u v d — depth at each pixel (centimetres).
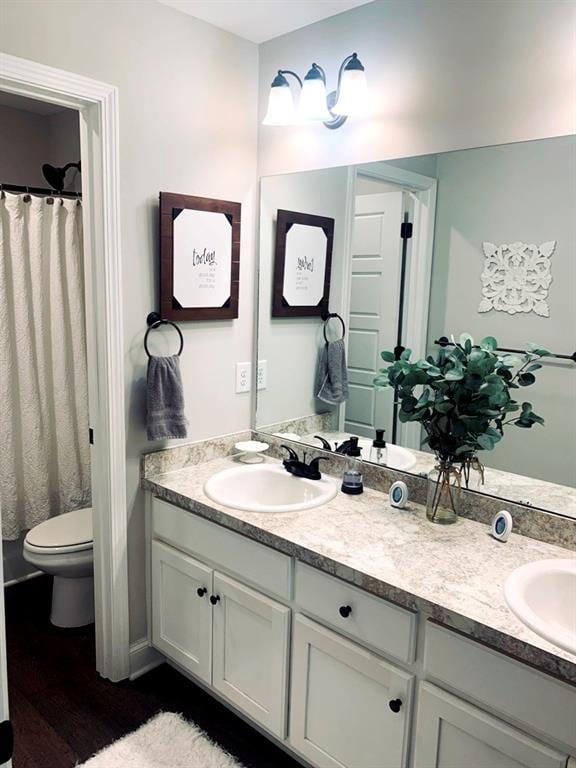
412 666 152
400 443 213
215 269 238
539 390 177
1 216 270
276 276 249
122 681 236
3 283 272
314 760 181
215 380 249
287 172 239
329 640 169
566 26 162
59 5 182
